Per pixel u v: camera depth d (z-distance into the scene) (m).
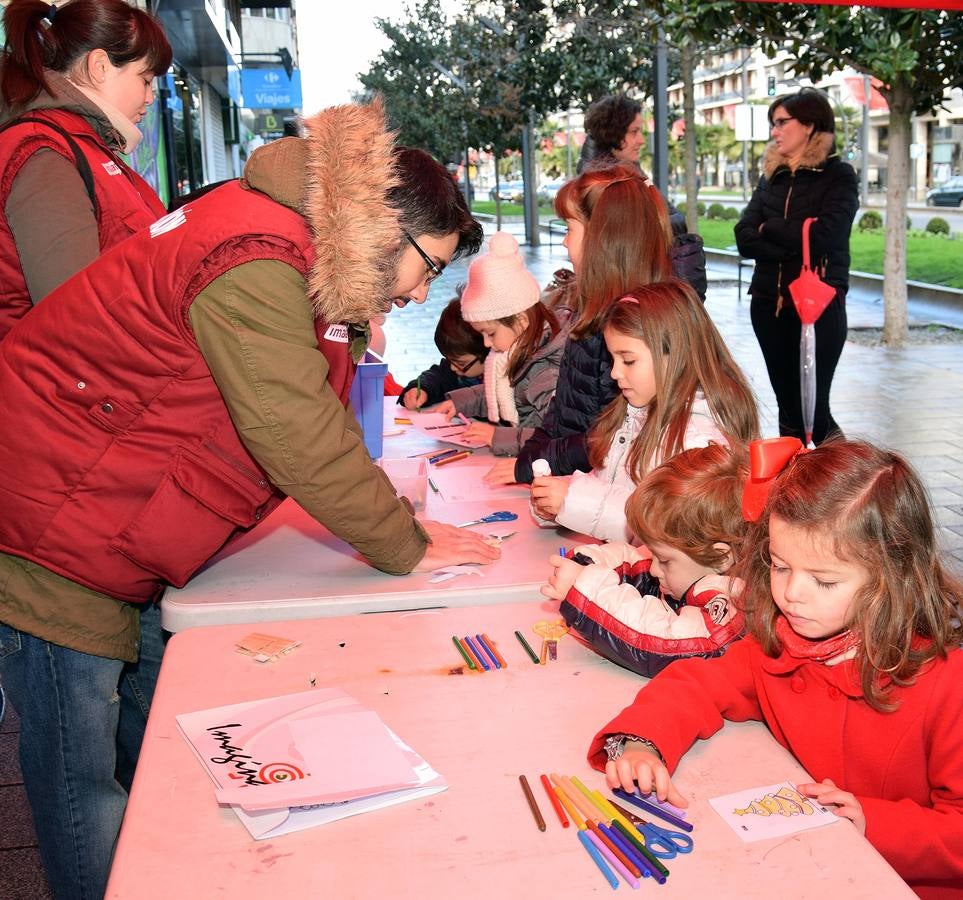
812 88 4.78
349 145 1.59
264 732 1.32
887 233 9.02
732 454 1.66
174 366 1.61
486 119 21.47
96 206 2.19
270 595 1.77
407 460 2.48
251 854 1.10
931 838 1.21
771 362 5.11
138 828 1.15
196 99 15.39
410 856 1.10
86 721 1.75
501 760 1.28
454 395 3.40
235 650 1.60
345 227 1.56
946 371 7.86
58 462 1.62
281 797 1.16
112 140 2.38
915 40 7.89
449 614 1.73
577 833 1.13
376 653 1.58
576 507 2.02
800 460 1.39
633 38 14.61
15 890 2.35
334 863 1.09
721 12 7.72
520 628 1.67
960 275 13.02
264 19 28.62
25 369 1.64
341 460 1.68
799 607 1.33
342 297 1.59
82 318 1.61
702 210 36.44
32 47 2.22
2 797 2.73
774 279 4.95
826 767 1.39
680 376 1.98
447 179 1.77
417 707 1.41
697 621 1.50
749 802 1.20
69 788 1.77
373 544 1.79
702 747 1.34
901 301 9.06
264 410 1.60
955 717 1.31
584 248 2.47
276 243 1.57
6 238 2.10
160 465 1.65
